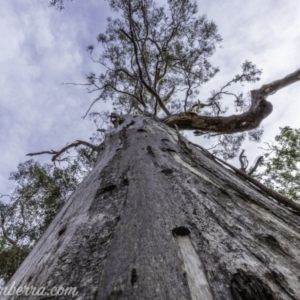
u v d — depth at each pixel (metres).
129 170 2.23
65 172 9.13
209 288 0.89
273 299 0.83
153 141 3.10
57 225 1.79
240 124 5.50
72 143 7.63
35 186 9.31
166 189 1.75
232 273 0.95
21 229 8.98
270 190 2.16
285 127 8.30
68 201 2.32
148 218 1.40
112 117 5.45
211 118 5.56
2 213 9.09
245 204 1.66
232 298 0.84
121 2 9.11
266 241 1.20
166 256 1.07
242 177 2.65
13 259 8.68
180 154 2.64
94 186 2.08
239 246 1.13
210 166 2.43
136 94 10.63
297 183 8.18
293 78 6.16
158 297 0.87
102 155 3.50
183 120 5.50
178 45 10.50
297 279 0.94
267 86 5.88
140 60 10.17
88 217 1.54
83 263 1.11
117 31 10.03
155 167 2.20
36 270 1.24
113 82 9.85
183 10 10.03
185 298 0.86
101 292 0.94
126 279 0.97
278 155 8.16
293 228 1.46
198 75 10.45
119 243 1.21
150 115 5.59
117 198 1.73
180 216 1.39
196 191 1.71
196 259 1.04
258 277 0.92
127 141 3.35
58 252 1.26
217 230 1.26
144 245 1.16
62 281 1.02
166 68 10.19
